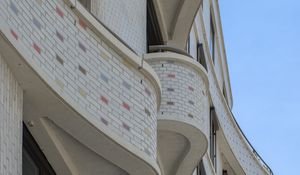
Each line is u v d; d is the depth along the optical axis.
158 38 21.02
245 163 29.86
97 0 15.02
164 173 18.27
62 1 11.44
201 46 25.73
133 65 12.98
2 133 9.87
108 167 12.81
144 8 18.34
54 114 11.41
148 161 12.80
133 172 12.95
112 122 12.25
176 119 17.00
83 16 11.83
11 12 10.08
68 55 11.44
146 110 13.19
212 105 26.45
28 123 11.57
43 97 11.02
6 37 9.83
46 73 10.80
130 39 17.03
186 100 17.36
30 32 10.52
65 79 11.27
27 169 11.94
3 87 10.08
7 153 9.96
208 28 28.41
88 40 11.99
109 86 12.34
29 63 10.34
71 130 11.81
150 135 13.17
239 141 29.59
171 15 21.11
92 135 11.95
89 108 11.75
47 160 12.45
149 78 13.37
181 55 17.61
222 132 27.81
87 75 11.84
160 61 17.45
